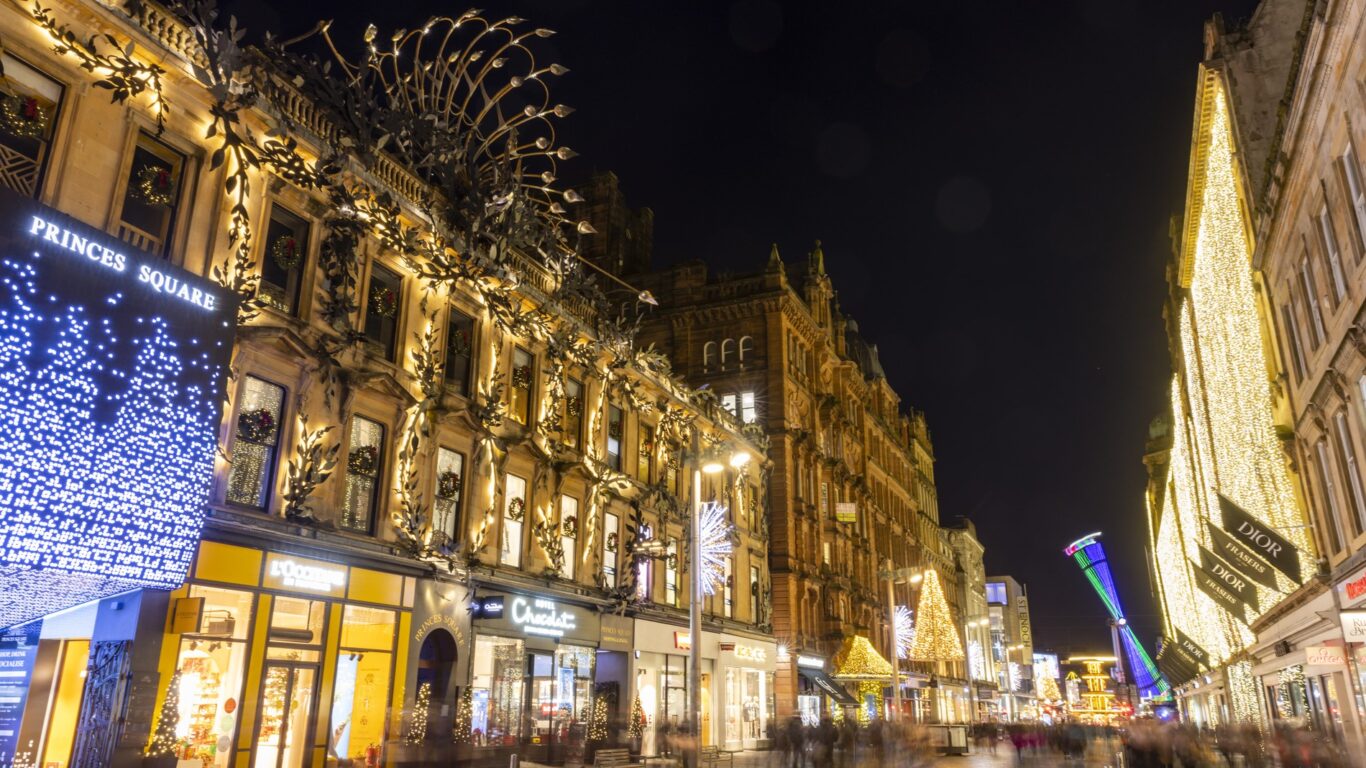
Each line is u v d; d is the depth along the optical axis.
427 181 22.44
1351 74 14.62
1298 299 19.80
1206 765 24.36
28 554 10.59
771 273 46.47
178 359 12.40
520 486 25.05
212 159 16.03
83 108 14.72
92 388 11.27
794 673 40.56
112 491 11.43
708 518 32.25
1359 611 15.05
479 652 22.39
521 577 24.00
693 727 21.92
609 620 27.73
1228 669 46.62
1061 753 40.31
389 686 18.97
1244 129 22.61
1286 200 19.06
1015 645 135.50
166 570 12.15
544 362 26.69
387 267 20.98
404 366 20.92
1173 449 52.59
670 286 48.69
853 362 58.28
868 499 58.97
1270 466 24.27
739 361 45.94
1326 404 18.48
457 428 22.52
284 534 16.92
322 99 19.03
